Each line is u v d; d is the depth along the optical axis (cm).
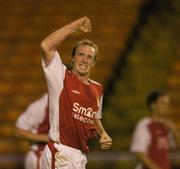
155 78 3666
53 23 4275
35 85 3903
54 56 1648
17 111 3731
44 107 2281
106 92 3556
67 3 4431
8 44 4166
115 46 4088
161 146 2700
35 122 2292
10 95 3834
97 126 1753
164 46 3881
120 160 3197
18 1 4475
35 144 2328
